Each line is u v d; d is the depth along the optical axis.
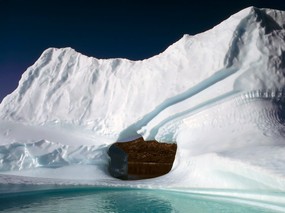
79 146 14.55
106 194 9.52
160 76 13.95
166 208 7.10
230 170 7.59
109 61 16.80
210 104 11.88
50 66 17.75
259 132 10.02
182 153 11.77
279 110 10.91
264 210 6.47
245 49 11.75
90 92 16.25
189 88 12.31
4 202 7.51
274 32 12.03
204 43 12.97
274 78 10.98
